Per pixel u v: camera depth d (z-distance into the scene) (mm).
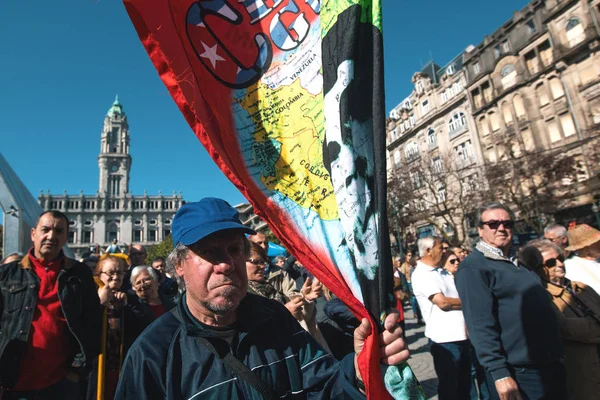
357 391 1370
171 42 1525
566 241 4660
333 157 1376
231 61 1621
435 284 3963
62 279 2883
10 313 2695
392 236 33188
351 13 1408
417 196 27750
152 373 1400
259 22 1661
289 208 1492
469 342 3867
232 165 1506
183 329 1534
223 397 1374
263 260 3113
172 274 1755
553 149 24031
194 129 1506
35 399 2656
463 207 25297
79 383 3143
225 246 1542
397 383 1226
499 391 2521
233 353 1484
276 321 1657
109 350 3215
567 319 2900
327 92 1427
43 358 2697
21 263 2930
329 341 3148
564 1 24562
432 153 35812
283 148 1549
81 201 101062
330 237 1415
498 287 2709
